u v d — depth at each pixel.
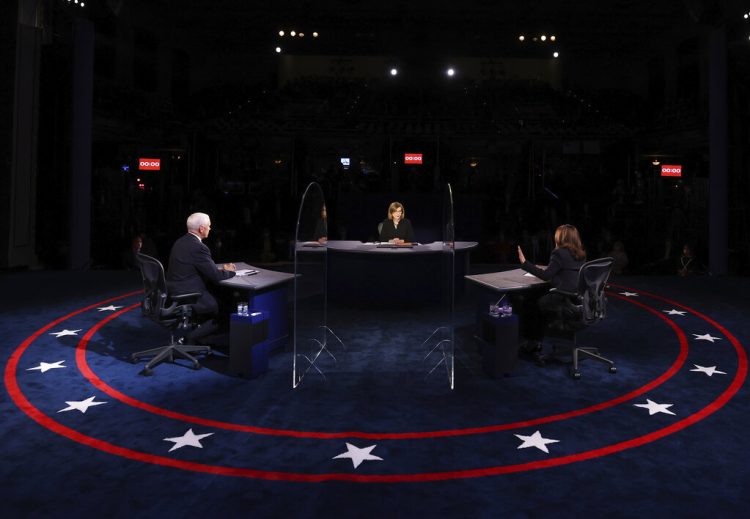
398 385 4.58
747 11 13.50
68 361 5.14
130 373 4.82
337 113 24.73
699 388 4.50
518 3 21.41
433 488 2.95
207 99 24.72
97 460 3.25
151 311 4.80
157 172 19.39
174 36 23.73
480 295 5.63
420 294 7.78
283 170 22.44
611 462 3.24
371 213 17.53
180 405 4.12
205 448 3.41
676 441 3.52
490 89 25.53
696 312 7.34
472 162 22.03
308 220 15.45
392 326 6.61
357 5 22.03
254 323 4.72
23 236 11.13
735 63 11.09
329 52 26.00
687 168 18.67
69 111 11.11
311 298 8.42
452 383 4.49
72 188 10.92
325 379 4.72
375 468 3.17
